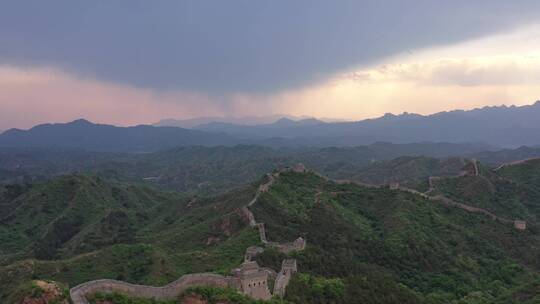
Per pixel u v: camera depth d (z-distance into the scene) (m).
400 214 184.00
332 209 180.50
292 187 199.25
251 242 132.50
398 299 108.31
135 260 119.56
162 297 69.62
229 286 78.50
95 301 62.25
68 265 121.31
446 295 131.88
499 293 138.12
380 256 150.00
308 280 102.12
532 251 174.75
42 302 58.16
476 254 167.88
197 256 123.12
